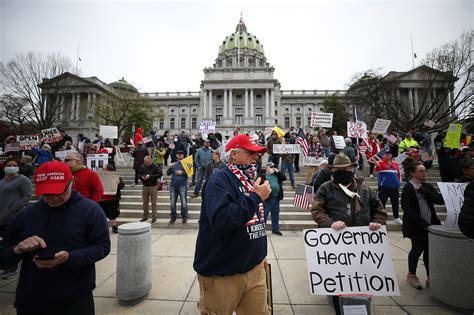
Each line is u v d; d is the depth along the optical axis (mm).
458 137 9336
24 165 8352
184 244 5832
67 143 11609
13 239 2100
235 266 2018
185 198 7395
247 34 91625
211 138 12734
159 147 12531
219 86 65438
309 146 10195
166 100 75875
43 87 31516
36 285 1992
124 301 3393
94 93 50688
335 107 42500
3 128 30172
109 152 12352
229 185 2086
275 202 6637
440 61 24469
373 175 11242
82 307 2105
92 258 2039
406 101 35375
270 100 64875
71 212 2117
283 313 3203
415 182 4066
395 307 3328
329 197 3189
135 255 3451
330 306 3369
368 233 2951
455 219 3615
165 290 3777
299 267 4609
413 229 3871
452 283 3227
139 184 10820
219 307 2033
